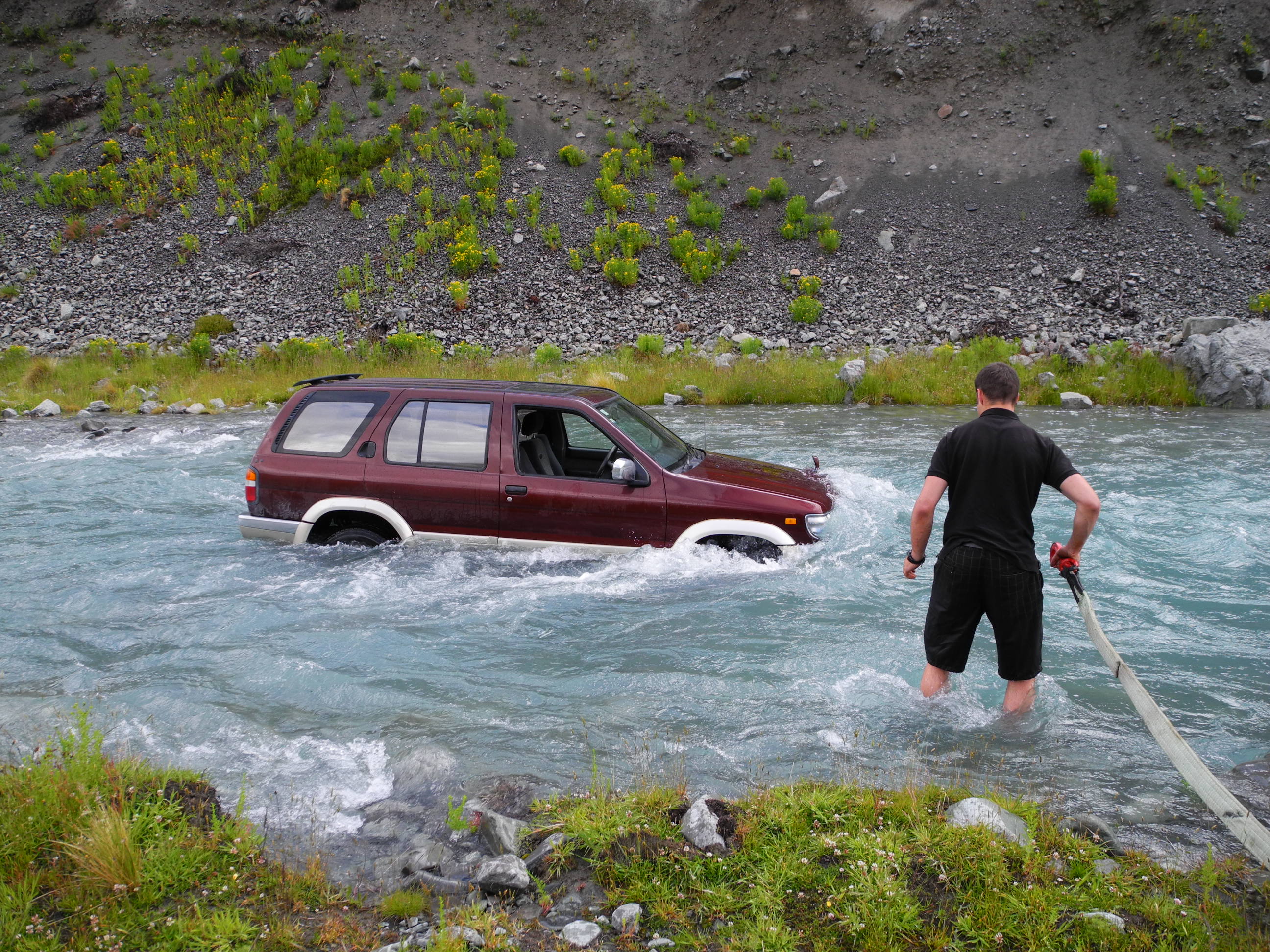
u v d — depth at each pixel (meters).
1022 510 3.84
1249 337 15.39
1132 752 3.78
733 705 4.25
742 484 6.32
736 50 35.09
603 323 22.19
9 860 2.82
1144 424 12.91
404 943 2.49
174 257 26.69
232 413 15.34
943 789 3.39
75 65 36.91
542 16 38.03
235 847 2.97
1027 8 32.75
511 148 30.08
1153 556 6.48
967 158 28.67
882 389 16.00
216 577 6.11
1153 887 2.75
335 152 30.55
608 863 2.93
